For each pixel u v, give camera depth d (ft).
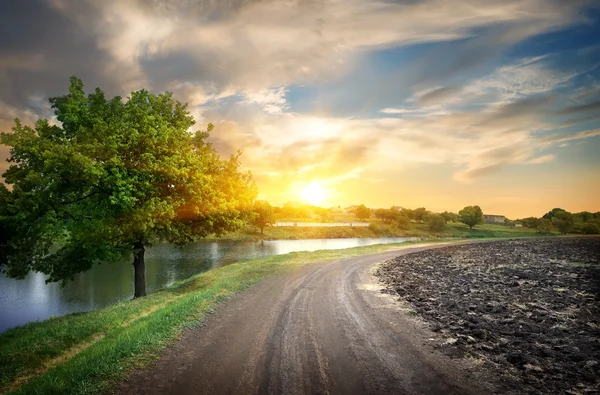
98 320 44.19
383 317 36.37
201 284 67.21
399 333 30.76
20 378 30.12
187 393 19.90
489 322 34.04
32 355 34.01
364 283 58.80
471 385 20.43
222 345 27.94
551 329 31.68
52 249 106.83
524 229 486.79
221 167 79.41
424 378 21.54
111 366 23.32
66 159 51.42
